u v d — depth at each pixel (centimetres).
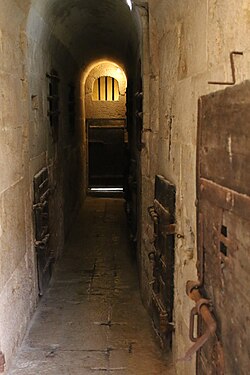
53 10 336
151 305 287
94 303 326
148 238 304
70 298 335
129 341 265
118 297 339
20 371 230
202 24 156
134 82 441
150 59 285
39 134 321
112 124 809
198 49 162
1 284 209
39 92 321
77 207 628
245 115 104
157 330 257
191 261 176
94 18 476
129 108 528
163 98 249
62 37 423
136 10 292
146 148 307
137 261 402
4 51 222
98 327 285
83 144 730
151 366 235
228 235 118
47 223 342
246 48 112
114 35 536
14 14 237
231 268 115
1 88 214
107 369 234
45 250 334
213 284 133
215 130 129
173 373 222
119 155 827
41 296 324
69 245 491
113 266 418
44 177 335
